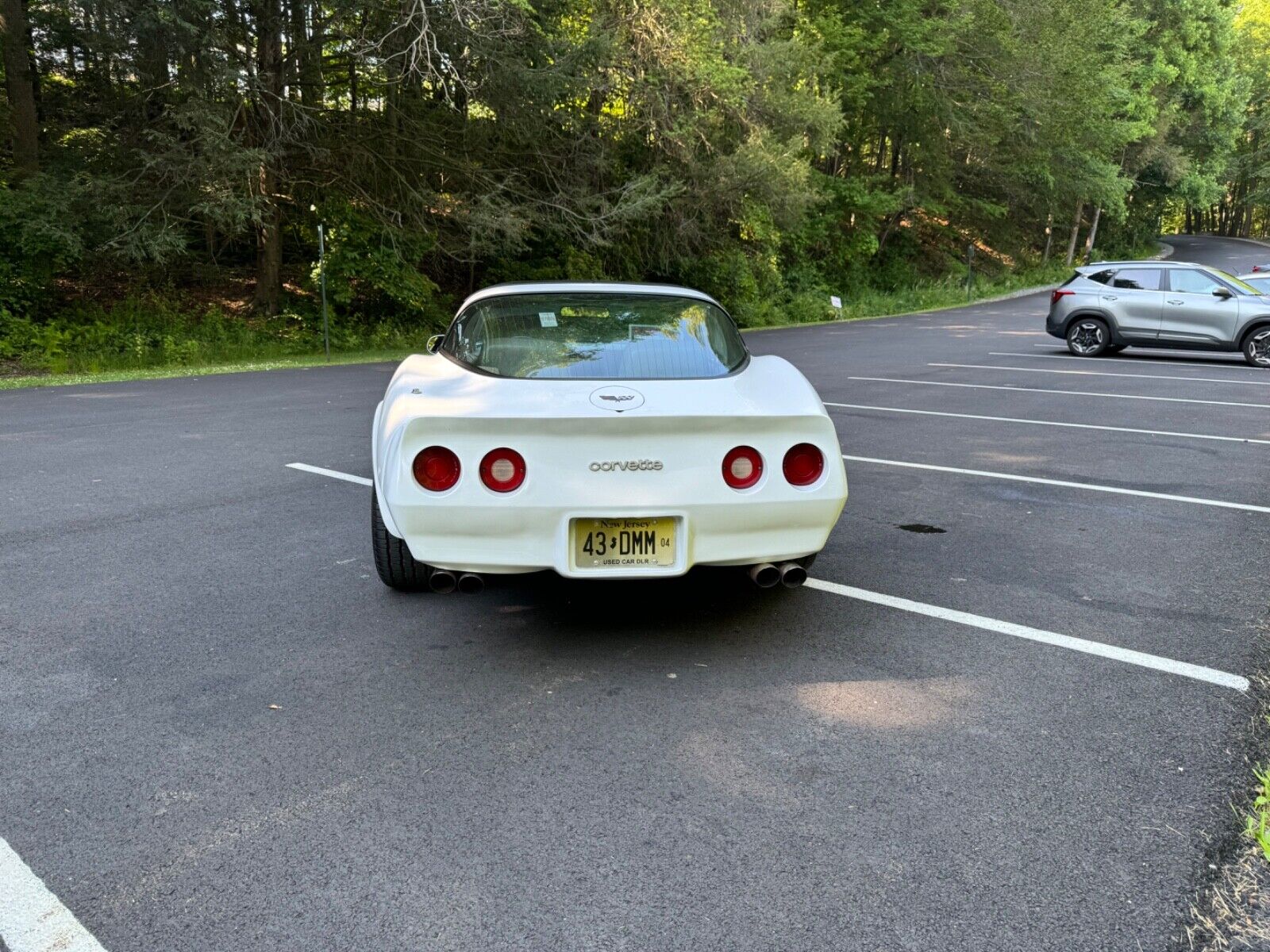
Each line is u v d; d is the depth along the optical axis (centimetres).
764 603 429
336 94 2086
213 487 658
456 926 213
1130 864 235
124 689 337
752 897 223
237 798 266
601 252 2536
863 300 3656
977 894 223
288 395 1182
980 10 3781
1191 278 1521
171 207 1761
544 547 344
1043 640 384
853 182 3703
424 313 2162
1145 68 5325
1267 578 461
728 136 2408
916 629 397
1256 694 333
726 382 382
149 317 1852
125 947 206
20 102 1883
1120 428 905
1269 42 7800
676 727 309
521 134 1986
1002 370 1426
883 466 735
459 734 305
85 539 529
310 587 450
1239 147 8156
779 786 272
